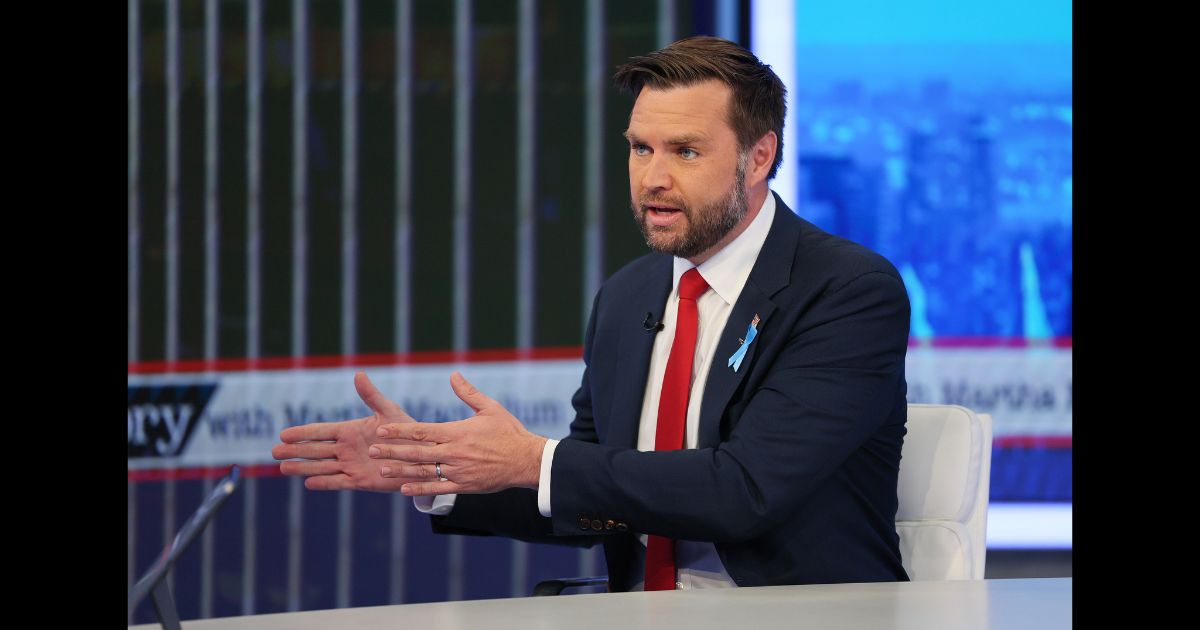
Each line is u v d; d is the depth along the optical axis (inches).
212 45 330.3
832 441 156.0
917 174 319.9
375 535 337.4
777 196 180.7
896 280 167.8
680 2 325.4
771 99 170.1
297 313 332.5
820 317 162.9
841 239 175.3
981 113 319.3
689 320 171.9
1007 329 321.1
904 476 173.9
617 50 328.5
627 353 178.5
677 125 163.3
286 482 334.3
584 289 332.2
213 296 331.9
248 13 329.4
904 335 167.2
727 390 163.6
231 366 332.2
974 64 319.3
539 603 115.3
